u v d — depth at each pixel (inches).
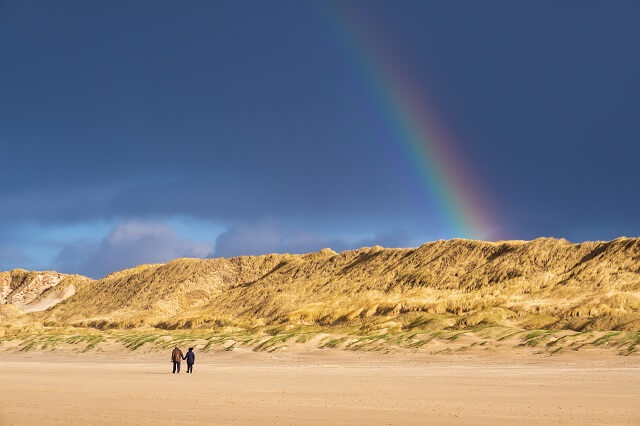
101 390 1295.5
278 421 839.1
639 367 1916.8
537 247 5738.2
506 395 1145.4
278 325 5290.4
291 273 7377.0
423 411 933.8
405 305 5044.3
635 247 5088.6
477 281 5625.0
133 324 6589.6
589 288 4756.4
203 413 917.8
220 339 3334.2
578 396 1119.0
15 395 1187.3
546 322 4175.7
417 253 6565.0
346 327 4899.1
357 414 903.1
